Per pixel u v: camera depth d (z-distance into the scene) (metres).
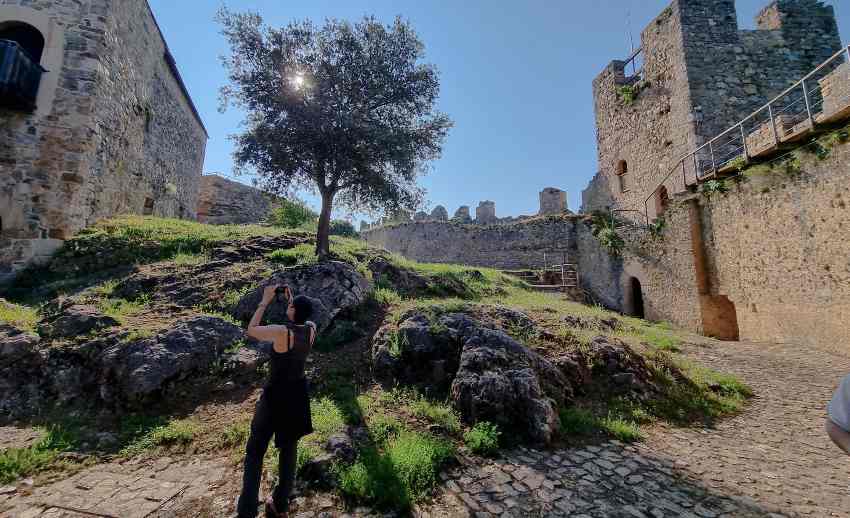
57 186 8.73
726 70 13.84
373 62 8.56
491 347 5.07
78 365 4.82
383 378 5.30
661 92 15.23
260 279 7.48
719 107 13.58
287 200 9.88
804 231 8.22
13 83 8.14
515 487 3.28
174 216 15.92
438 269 11.75
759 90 13.70
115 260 8.39
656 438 4.38
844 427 1.59
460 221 24.17
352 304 7.00
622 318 11.65
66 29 9.24
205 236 9.96
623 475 3.53
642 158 16.41
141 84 12.14
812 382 6.28
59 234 8.62
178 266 8.11
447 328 5.61
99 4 9.60
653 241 13.34
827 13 14.45
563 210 22.84
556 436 4.21
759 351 8.29
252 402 4.61
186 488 3.16
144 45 12.14
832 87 7.18
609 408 5.03
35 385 4.59
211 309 6.47
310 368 5.39
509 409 4.34
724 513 2.95
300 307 3.26
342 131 8.05
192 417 4.31
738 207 10.06
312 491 3.10
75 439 3.84
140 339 5.06
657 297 13.04
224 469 3.45
